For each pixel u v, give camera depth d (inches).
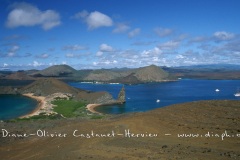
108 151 1206.3
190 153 1065.5
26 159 1343.5
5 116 4744.1
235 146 1096.2
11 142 1734.7
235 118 1412.4
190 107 1733.5
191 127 1395.2
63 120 2466.8
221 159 973.2
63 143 1498.5
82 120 2294.5
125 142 1307.8
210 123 1400.1
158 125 1509.6
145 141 1285.7
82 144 1397.6
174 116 1608.0
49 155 1327.5
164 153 1096.2
